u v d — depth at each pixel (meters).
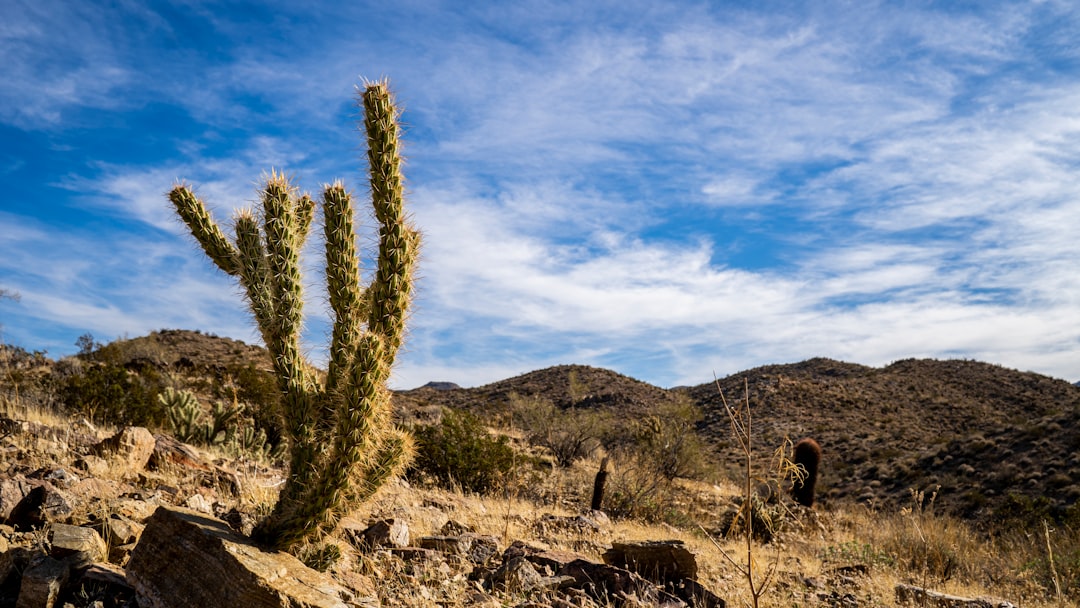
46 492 4.85
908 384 58.56
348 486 4.36
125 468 6.88
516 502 12.44
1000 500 23.67
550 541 7.86
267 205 4.66
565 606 4.70
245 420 15.94
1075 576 9.88
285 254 4.62
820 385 56.28
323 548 4.55
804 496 17.48
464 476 14.23
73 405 13.60
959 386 58.03
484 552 6.14
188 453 8.00
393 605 4.32
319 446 4.46
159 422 14.22
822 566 9.71
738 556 9.26
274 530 4.38
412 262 4.70
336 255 4.53
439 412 28.02
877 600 6.99
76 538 4.18
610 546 8.09
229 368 27.66
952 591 8.80
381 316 4.59
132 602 3.81
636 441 24.19
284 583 3.66
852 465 35.16
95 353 30.67
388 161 4.59
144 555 3.92
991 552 12.46
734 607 5.86
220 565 3.68
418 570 5.20
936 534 12.50
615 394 61.03
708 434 45.91
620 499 15.48
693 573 6.07
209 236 4.83
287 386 4.47
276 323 4.53
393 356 4.66
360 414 4.27
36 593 3.70
